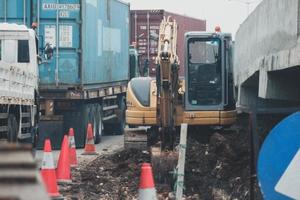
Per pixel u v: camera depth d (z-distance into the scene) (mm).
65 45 20469
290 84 13984
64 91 20516
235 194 11781
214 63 16578
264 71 14094
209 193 12422
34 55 17453
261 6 15070
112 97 25844
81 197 11711
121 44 27219
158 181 13141
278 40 12602
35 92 18047
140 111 16922
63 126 20938
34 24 18750
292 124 5059
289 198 5055
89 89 21453
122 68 27469
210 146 15016
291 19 11359
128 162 15547
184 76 16578
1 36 16719
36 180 3012
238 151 14078
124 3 27703
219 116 16484
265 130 14781
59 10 20484
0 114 14148
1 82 13234
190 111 16453
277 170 5074
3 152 3102
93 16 21875
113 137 26203
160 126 14570
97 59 22625
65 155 12625
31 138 17250
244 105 21062
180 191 9391
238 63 21969
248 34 18062
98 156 18109
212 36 16609
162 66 14258
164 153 13398
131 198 11812
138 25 34125
